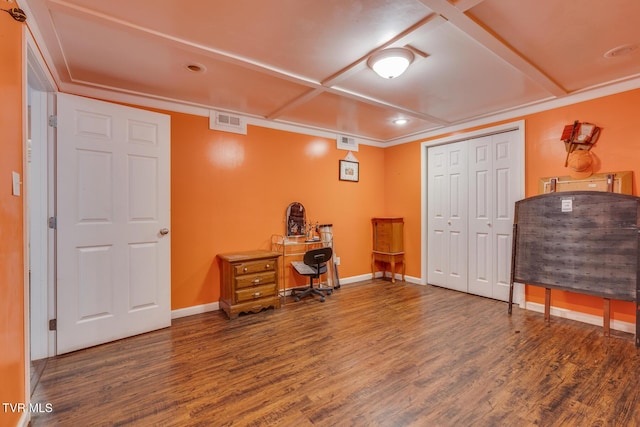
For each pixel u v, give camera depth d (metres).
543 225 3.09
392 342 2.63
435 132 4.45
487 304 3.67
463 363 2.27
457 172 4.24
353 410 1.74
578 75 2.66
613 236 2.69
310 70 2.53
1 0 1.34
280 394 1.90
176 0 1.68
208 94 3.07
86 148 2.51
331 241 4.45
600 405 1.77
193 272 3.37
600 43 2.14
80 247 2.48
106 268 2.61
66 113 2.41
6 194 1.39
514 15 1.82
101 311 2.59
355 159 4.89
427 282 4.66
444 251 4.43
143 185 2.81
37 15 1.77
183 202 3.30
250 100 3.24
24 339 1.59
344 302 3.79
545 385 1.97
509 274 3.68
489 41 2.05
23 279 1.58
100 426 1.62
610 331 2.82
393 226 4.80
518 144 3.55
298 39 2.08
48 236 2.36
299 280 4.24
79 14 1.77
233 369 2.20
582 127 2.97
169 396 1.88
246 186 3.76
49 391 1.92
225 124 3.57
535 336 2.73
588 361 2.27
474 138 4.04
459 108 3.50
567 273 2.93
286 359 2.34
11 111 1.45
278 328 2.96
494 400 1.83
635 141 2.72
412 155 4.80
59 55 2.25
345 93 3.01
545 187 3.27
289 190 4.15
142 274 2.81
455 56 2.32
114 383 2.01
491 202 3.86
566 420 1.64
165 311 2.96
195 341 2.66
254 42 2.12
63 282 2.41
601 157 2.92
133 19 1.85
